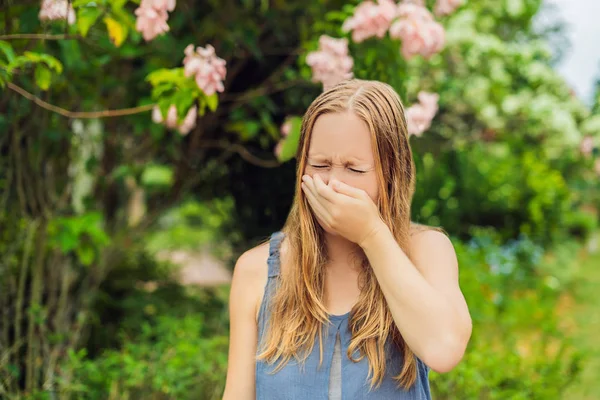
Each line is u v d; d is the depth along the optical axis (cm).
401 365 124
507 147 870
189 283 519
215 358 281
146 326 310
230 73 343
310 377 123
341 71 244
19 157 271
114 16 212
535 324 491
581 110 720
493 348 402
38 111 271
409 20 243
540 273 744
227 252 493
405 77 279
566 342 334
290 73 322
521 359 305
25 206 281
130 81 320
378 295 125
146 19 204
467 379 266
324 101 124
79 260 325
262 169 395
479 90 654
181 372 256
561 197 880
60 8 207
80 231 262
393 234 125
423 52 245
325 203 120
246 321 133
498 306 461
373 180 122
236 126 326
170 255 515
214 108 214
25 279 291
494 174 836
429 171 539
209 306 409
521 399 260
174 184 383
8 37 204
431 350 113
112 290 413
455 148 714
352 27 246
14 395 251
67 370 264
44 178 288
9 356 270
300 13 341
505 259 608
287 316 127
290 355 125
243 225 439
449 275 127
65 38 210
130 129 358
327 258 130
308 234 127
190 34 323
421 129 237
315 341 124
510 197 832
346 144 121
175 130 307
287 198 403
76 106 296
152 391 261
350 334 124
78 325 311
